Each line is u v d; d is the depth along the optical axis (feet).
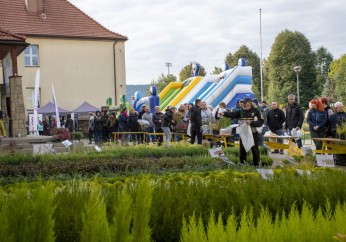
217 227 11.42
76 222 14.73
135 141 78.79
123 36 158.81
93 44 155.22
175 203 16.96
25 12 154.10
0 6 153.89
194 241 10.93
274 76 318.65
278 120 65.72
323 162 36.11
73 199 17.03
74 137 102.53
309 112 55.52
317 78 321.52
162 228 15.69
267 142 60.85
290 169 34.55
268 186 19.61
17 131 79.20
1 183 34.63
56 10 157.79
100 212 11.51
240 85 123.54
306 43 314.14
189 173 36.47
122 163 42.19
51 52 149.79
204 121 79.82
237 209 17.35
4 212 12.19
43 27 151.74
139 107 128.67
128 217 11.27
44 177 37.96
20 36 80.02
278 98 314.55
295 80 311.47
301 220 12.19
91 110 136.36
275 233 11.22
